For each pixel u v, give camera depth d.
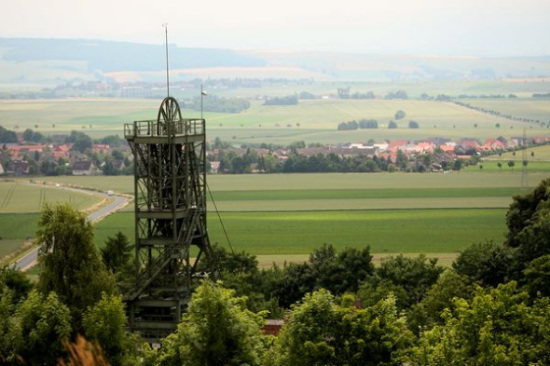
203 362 164.88
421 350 163.88
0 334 177.50
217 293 168.75
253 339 168.62
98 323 180.12
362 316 169.38
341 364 165.62
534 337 167.50
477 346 163.38
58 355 176.38
